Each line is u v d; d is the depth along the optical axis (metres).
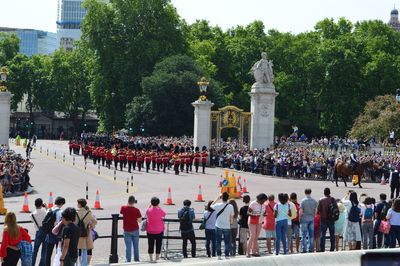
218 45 141.50
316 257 18.09
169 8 132.62
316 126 136.25
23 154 96.62
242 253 29.28
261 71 83.31
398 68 131.12
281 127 135.75
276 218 28.27
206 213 28.23
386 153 88.50
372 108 113.50
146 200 48.38
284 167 73.19
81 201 24.34
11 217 21.91
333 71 130.25
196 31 152.62
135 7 131.38
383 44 139.00
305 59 136.75
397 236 29.09
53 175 68.12
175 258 28.09
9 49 186.75
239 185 53.72
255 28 151.38
